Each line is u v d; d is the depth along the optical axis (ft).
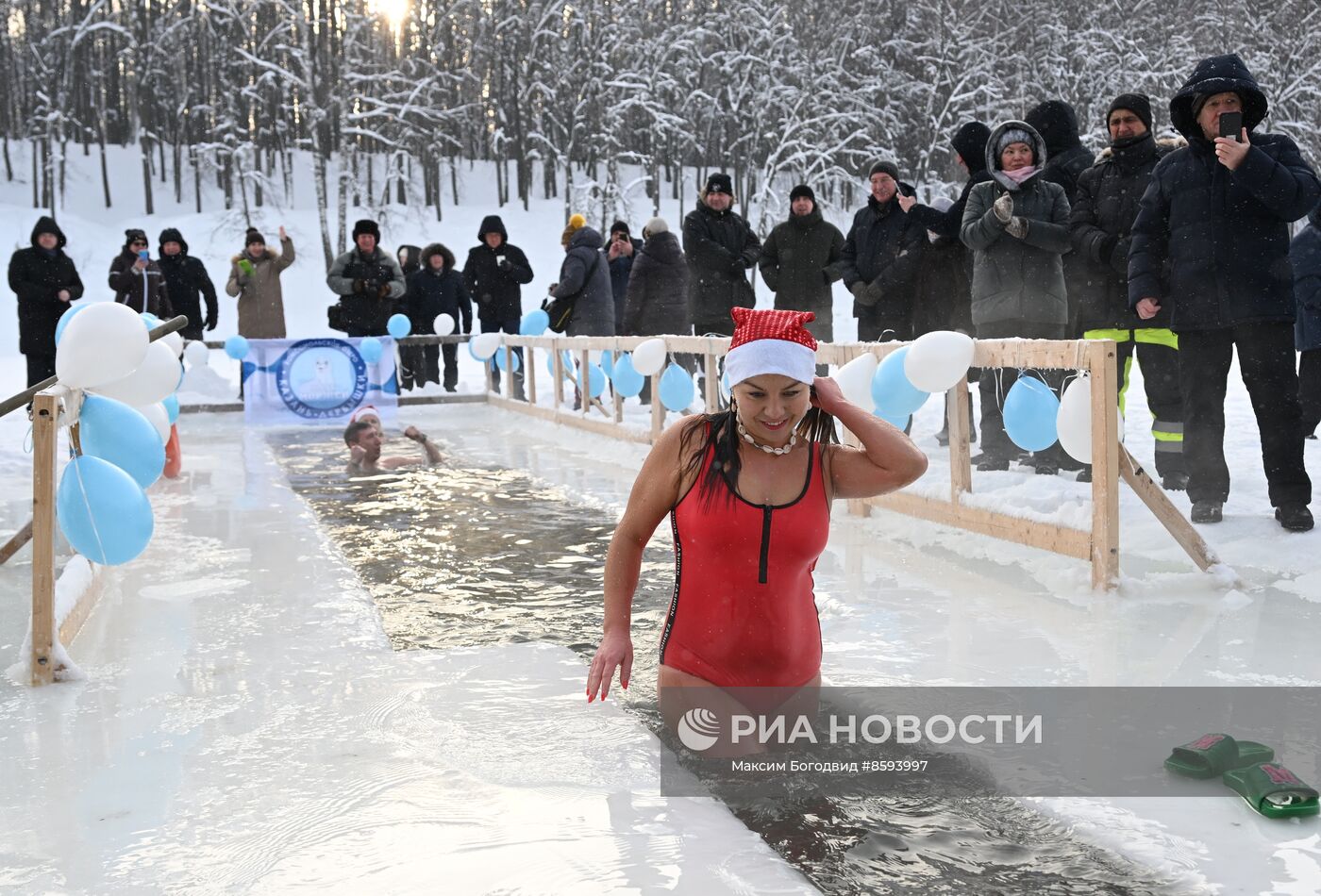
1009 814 7.48
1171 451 20.16
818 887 6.50
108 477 11.60
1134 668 10.63
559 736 9.06
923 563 15.49
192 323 43.52
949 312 25.96
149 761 8.74
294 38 146.00
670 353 26.27
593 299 38.32
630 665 8.50
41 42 165.68
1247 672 10.43
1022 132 21.72
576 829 7.31
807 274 31.22
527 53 171.01
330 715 9.72
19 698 10.38
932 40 160.04
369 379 39.91
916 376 15.65
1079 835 7.15
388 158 163.02
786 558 8.16
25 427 31.86
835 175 145.48
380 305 42.70
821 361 19.63
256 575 15.34
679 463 8.28
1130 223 20.16
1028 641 11.61
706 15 160.45
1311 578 13.70
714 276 33.19
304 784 8.20
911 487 18.60
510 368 40.63
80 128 171.32
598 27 165.07
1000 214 21.27
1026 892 6.42
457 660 11.27
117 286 40.14
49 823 7.63
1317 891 6.40
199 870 6.89
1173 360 20.01
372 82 157.28
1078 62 152.87
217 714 9.81
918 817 7.45
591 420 31.48
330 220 151.23
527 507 20.71
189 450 31.53
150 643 12.12
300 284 126.41
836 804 7.65
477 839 7.20
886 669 10.71
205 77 176.86
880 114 157.48
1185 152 16.88
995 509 16.07
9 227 133.28
